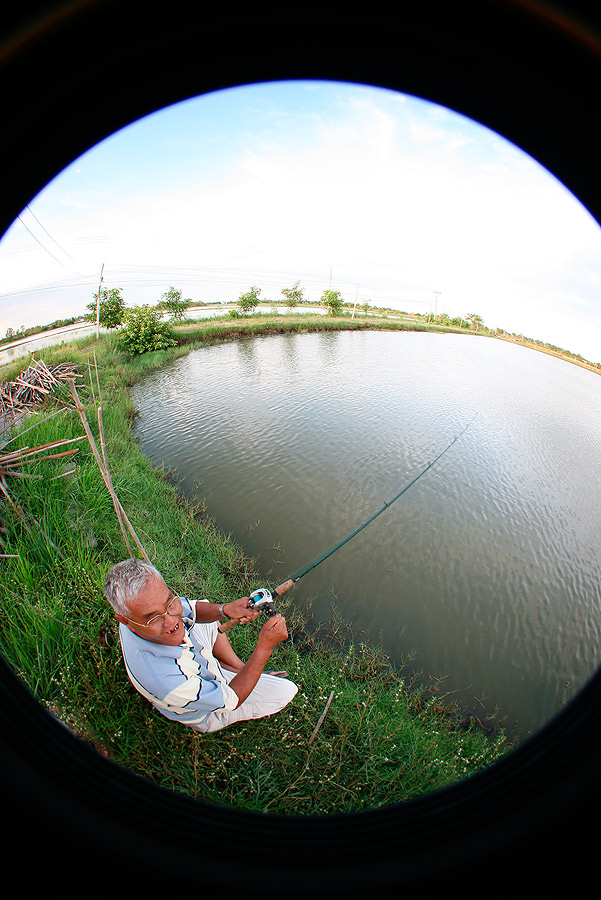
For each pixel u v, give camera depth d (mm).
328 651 3477
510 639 4203
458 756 2385
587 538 6324
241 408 11180
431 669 3697
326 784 2010
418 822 874
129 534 4074
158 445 8258
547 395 17031
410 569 5082
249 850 866
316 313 39000
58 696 2090
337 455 8516
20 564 2871
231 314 29688
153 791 934
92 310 18844
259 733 2148
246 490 6684
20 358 11102
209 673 1845
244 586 4188
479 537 6035
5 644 2248
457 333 43062
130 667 1708
